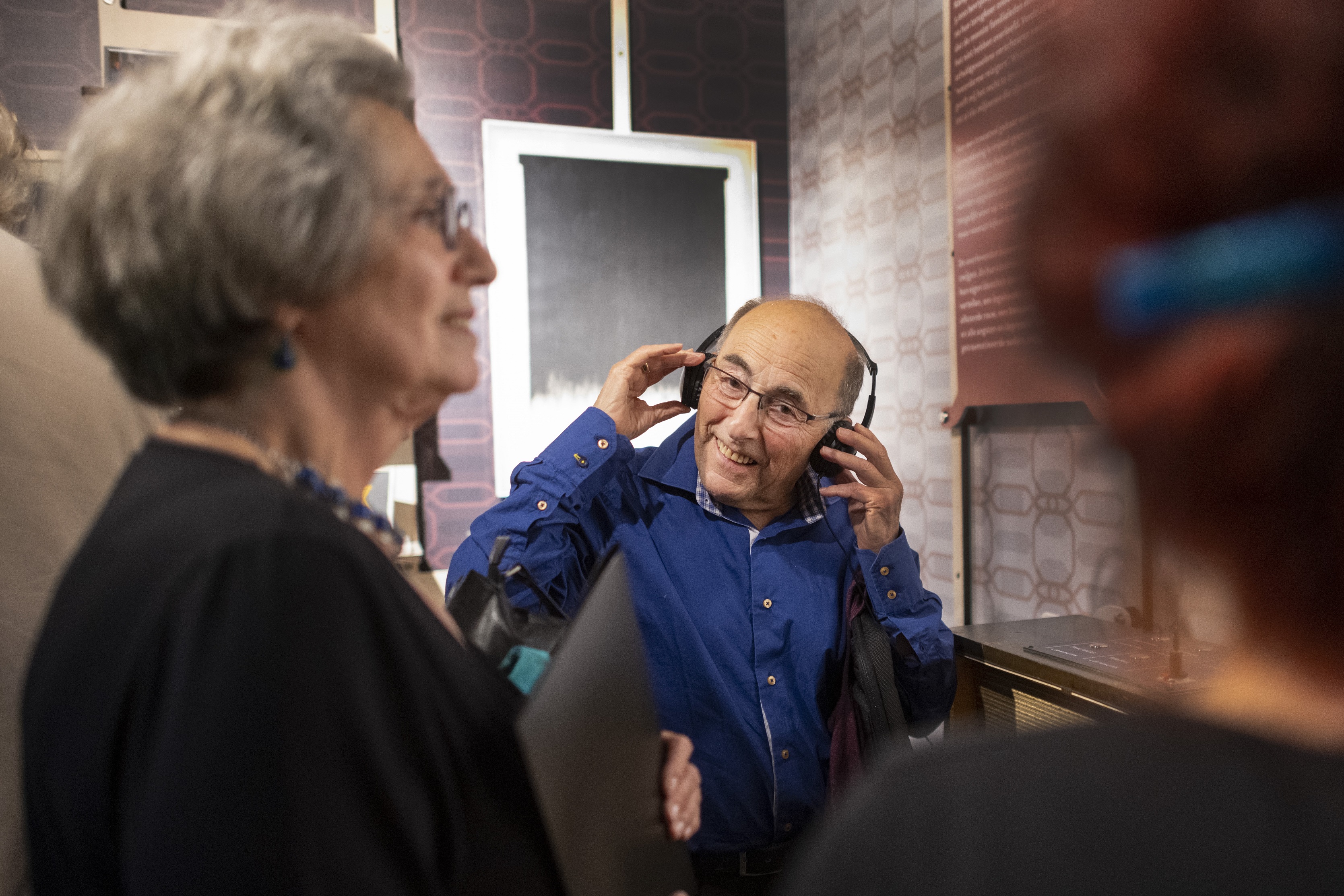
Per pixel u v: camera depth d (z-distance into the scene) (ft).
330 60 1.86
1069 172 0.95
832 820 1.01
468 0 9.79
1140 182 0.88
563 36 10.12
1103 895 0.85
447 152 9.80
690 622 4.66
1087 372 0.96
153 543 1.51
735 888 4.57
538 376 10.14
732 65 10.71
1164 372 0.87
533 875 1.90
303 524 1.56
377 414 2.06
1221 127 0.82
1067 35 0.97
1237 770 0.87
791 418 4.62
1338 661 0.83
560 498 4.52
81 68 8.66
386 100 1.99
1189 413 0.85
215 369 1.76
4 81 8.45
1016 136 1.05
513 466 10.07
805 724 4.72
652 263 10.50
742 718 4.58
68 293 1.73
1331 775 0.83
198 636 1.41
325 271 1.72
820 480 5.28
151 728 1.40
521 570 3.13
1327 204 0.77
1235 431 0.83
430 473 9.82
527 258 10.05
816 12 10.17
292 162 1.66
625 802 2.23
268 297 1.70
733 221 10.77
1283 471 0.81
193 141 1.61
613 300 10.38
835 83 9.77
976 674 5.35
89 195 1.66
